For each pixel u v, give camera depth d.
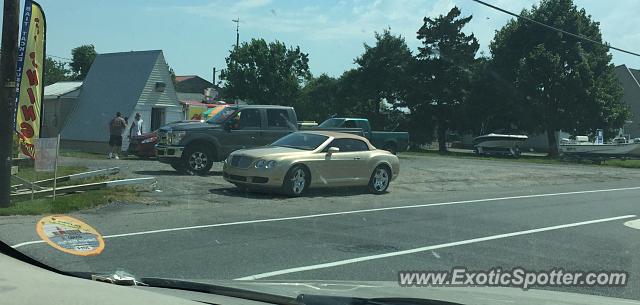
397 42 55.00
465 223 10.82
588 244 8.95
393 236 9.27
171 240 8.41
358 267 7.08
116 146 22.73
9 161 10.61
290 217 10.84
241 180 13.50
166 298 3.90
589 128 47.00
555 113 46.94
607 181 23.19
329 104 69.00
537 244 8.88
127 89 29.36
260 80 58.94
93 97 30.61
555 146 47.69
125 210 10.99
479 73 50.69
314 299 3.68
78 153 25.33
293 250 7.98
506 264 7.43
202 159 16.81
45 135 33.16
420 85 51.53
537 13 49.06
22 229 8.59
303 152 13.88
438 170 24.09
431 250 8.23
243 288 4.17
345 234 9.30
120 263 6.91
